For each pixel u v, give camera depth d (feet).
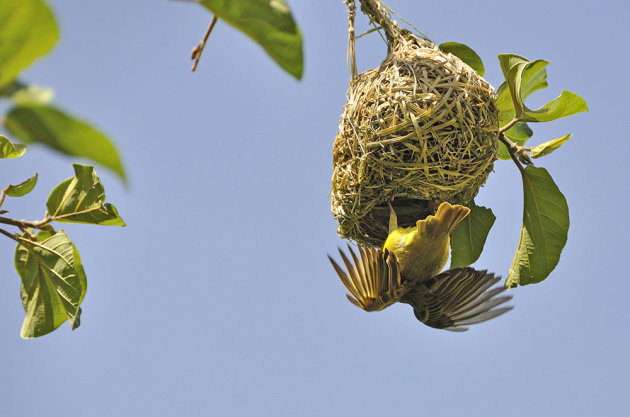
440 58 27.37
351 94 28.12
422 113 26.25
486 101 27.27
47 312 21.83
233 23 10.43
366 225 31.17
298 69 10.66
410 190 27.96
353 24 28.07
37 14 7.02
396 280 29.30
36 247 21.54
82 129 6.81
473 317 30.63
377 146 26.89
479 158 27.17
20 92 7.06
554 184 27.07
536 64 26.12
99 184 21.59
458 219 28.45
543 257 27.94
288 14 10.46
